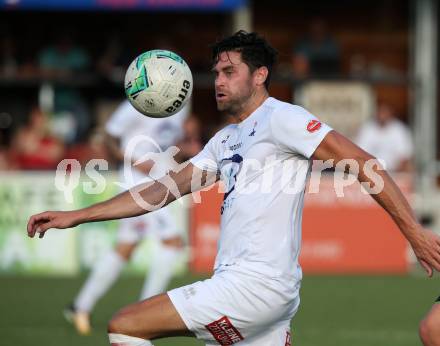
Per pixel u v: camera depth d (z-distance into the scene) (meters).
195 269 47.38
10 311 36.66
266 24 64.69
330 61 59.47
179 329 18.72
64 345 30.11
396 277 46.88
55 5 54.56
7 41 61.28
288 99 59.62
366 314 36.38
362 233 47.94
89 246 46.84
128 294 41.50
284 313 18.81
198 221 47.25
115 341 18.86
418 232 17.47
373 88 60.03
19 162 53.88
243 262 18.53
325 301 39.47
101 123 58.97
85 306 33.03
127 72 19.89
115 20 62.97
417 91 57.47
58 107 58.53
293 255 18.77
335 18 65.31
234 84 19.14
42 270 46.75
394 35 65.38
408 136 58.59
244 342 19.03
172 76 19.59
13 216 46.41
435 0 58.44
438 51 60.62
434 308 19.61
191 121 47.94
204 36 63.81
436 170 57.19
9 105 58.88
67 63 59.56
